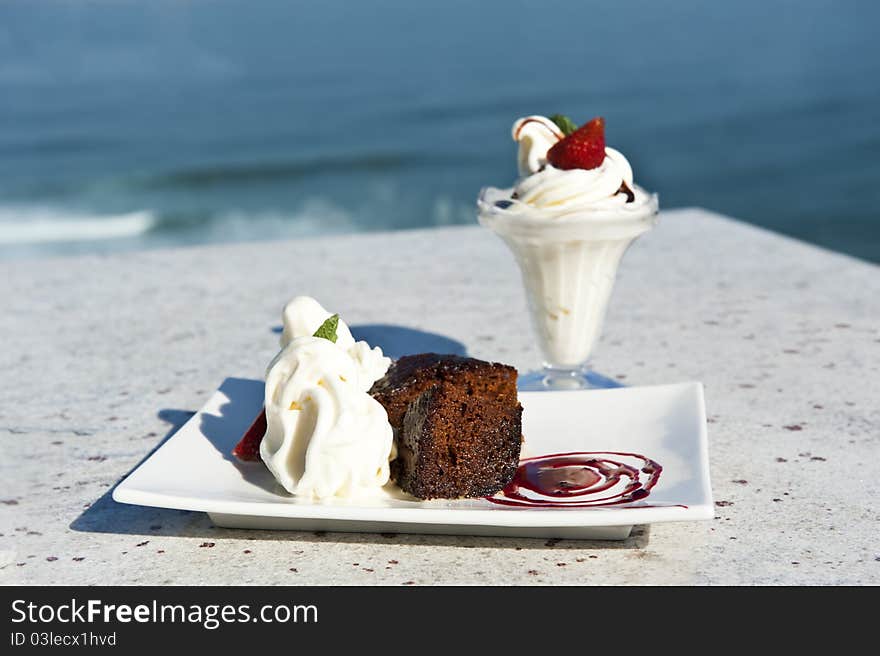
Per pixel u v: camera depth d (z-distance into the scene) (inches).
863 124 810.2
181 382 78.8
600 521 46.7
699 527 51.8
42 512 55.5
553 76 1024.2
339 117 844.6
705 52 1151.0
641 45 1223.5
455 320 94.4
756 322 91.4
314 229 625.0
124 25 1391.5
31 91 981.8
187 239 605.0
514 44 1267.2
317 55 1221.1
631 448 57.3
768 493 55.9
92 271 118.0
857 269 109.7
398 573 47.5
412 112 858.8
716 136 792.3
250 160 701.3
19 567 48.9
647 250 121.3
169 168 673.0
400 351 85.4
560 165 69.7
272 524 51.7
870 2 1444.4
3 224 590.6
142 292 108.0
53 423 70.2
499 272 112.3
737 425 66.6
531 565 48.0
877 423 66.3
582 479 54.2
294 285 109.2
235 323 95.3
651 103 895.7
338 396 51.8
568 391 63.9
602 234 67.6
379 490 53.2
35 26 1315.2
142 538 51.9
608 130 812.6
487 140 768.3
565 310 72.2
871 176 697.0
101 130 804.0
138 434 67.7
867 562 47.6
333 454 50.9
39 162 702.5
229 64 1159.6
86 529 53.2
